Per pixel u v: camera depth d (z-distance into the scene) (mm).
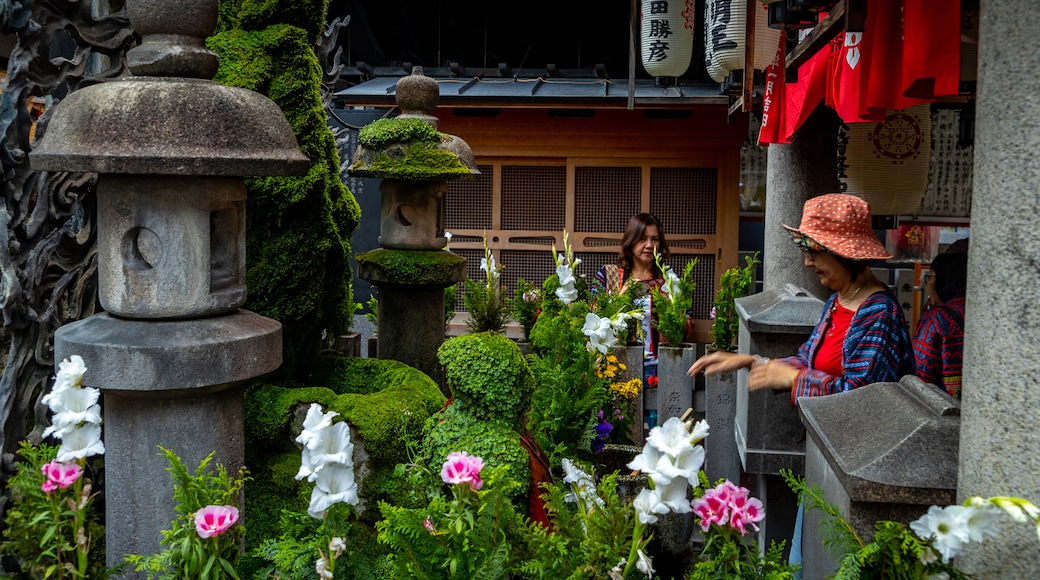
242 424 3072
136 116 2631
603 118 8609
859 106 3773
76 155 2584
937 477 2064
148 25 2805
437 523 2318
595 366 4484
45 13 3199
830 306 3607
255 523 3492
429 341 5621
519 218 8867
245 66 3771
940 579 1844
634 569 2305
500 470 2340
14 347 3211
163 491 2840
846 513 2211
